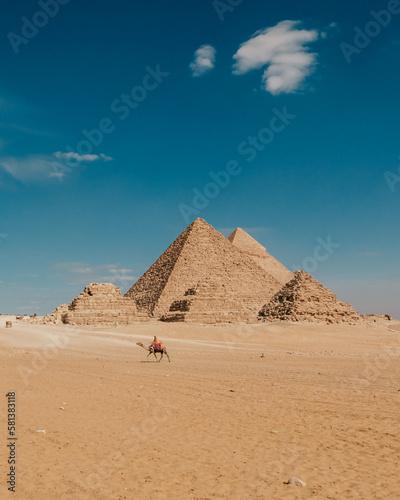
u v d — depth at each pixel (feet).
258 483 31.27
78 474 33.06
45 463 35.47
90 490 30.04
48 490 30.04
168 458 36.68
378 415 51.78
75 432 44.62
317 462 35.70
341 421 49.14
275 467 34.50
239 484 31.09
